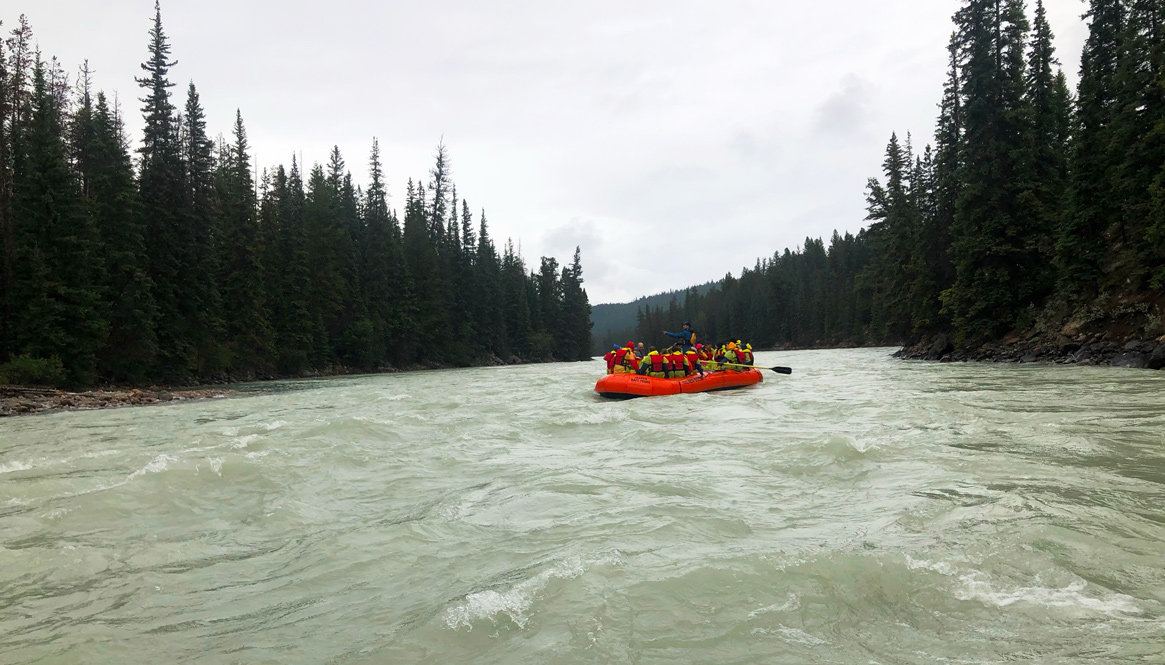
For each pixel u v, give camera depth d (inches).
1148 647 95.8
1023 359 933.2
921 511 174.2
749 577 129.5
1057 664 92.2
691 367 649.0
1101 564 130.6
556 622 112.8
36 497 219.9
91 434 407.2
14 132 954.7
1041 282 1031.6
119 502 207.3
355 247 1946.4
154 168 1178.6
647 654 100.6
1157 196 773.9
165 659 106.5
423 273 2192.4
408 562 152.6
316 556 158.9
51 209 934.4
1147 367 683.4
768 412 430.6
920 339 1444.4
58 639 114.6
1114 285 895.1
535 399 605.6
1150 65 882.1
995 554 137.6
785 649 101.3
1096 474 208.7
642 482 226.2
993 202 1063.6
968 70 1114.7
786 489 210.7
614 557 143.6
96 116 1211.9
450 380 1107.3
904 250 1587.1
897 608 114.7
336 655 106.3
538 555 152.0
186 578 145.7
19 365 833.5
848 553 139.4
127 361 1049.5
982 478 208.1
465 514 193.2
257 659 105.9
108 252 1030.4
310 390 905.5
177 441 357.7
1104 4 1072.8
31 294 906.1
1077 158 962.7
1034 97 1242.0
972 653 97.3
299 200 1868.8
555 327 3361.2
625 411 458.0
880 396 496.4
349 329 1779.0
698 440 316.8
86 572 150.0
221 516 196.4
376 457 287.4
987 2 1093.8
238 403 663.8
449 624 114.9
